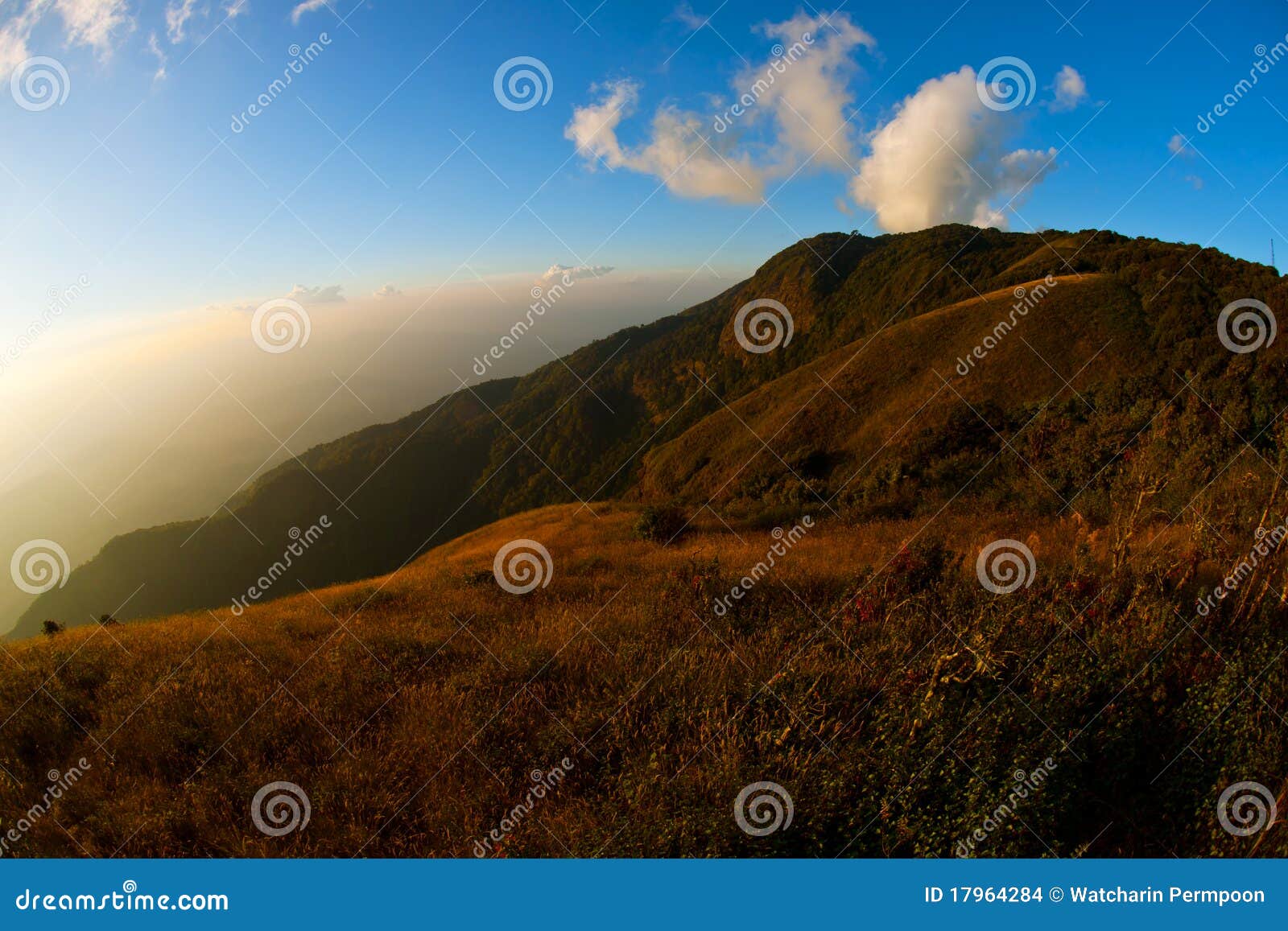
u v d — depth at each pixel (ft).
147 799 13.28
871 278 404.57
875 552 32.30
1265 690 11.39
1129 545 19.88
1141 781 11.03
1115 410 89.71
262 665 21.40
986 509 47.06
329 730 15.76
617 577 34.09
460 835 11.76
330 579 287.69
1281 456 22.04
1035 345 180.24
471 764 13.74
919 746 11.53
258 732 15.81
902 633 17.15
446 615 26.81
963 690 13.05
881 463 119.14
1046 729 11.36
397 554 312.91
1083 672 13.12
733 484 162.50
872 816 10.46
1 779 14.53
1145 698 12.37
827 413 202.49
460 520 340.18
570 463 360.48
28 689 20.12
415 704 16.75
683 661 17.25
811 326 420.36
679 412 373.40
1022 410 114.11
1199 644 13.96
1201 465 30.07
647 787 11.66
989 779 10.27
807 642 17.75
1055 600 16.97
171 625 31.53
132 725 16.72
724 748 12.57
